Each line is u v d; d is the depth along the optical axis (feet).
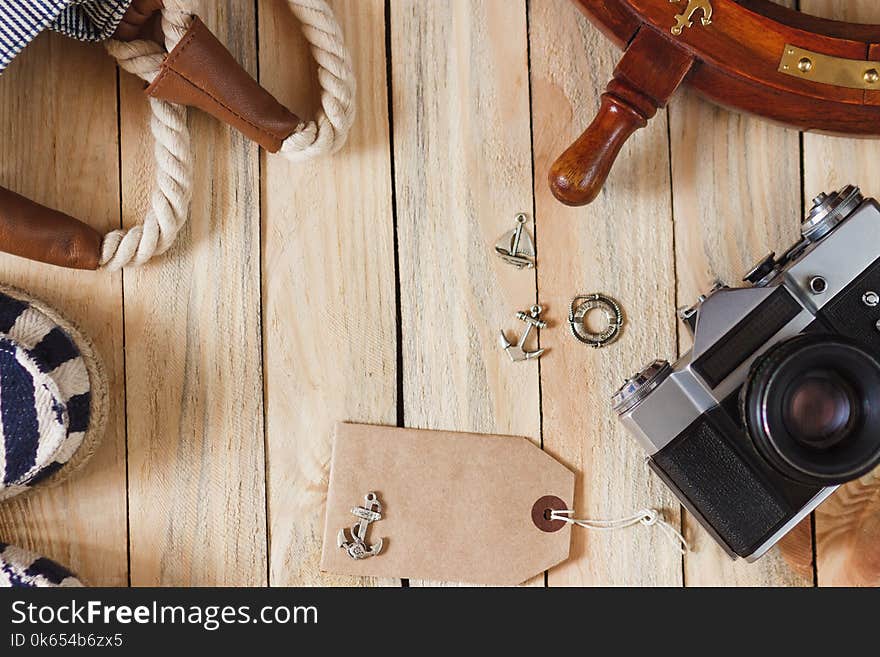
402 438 3.27
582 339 3.30
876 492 3.30
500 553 3.26
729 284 3.34
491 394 3.32
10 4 2.72
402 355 3.31
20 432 2.98
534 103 3.32
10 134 3.18
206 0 3.21
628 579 3.32
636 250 3.33
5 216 2.92
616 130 2.90
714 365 2.80
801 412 2.73
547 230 3.33
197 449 3.25
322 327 3.30
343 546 3.24
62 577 3.07
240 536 3.27
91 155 3.22
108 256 3.07
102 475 3.22
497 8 3.31
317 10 2.97
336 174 3.30
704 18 2.86
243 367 3.27
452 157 3.32
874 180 3.35
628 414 2.91
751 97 3.01
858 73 2.93
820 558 3.31
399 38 3.30
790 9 3.15
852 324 2.83
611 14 2.94
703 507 2.93
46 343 3.04
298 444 3.28
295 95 3.28
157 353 3.24
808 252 2.82
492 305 3.32
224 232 3.26
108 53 3.12
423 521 3.26
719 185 3.34
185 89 2.90
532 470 3.28
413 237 3.31
